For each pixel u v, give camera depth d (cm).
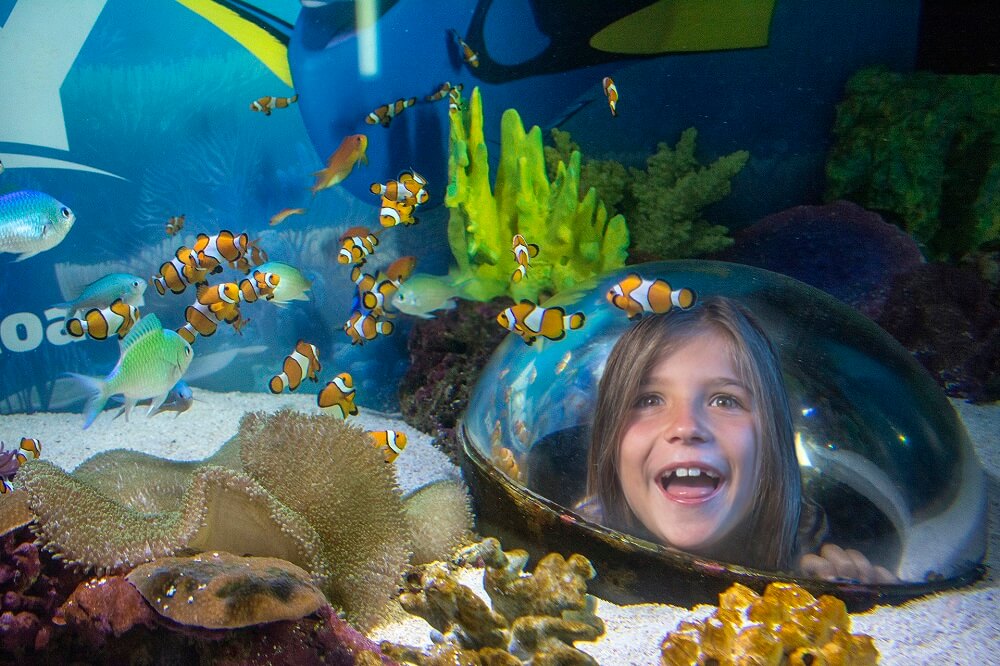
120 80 139
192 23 137
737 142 152
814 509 57
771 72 149
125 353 86
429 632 56
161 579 45
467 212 117
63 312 146
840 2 145
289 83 138
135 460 68
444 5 137
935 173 140
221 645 47
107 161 142
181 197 144
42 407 148
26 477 49
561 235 114
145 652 48
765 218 146
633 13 143
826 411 59
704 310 62
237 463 71
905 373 66
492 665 49
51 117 140
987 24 144
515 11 140
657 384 59
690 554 58
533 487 63
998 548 67
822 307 67
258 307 144
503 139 124
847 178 147
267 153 141
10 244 98
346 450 58
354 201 142
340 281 145
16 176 142
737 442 57
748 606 48
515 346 76
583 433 62
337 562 56
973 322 123
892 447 60
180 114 140
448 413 112
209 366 146
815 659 43
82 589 48
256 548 53
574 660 48
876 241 136
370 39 137
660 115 150
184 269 91
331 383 86
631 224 146
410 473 98
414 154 142
